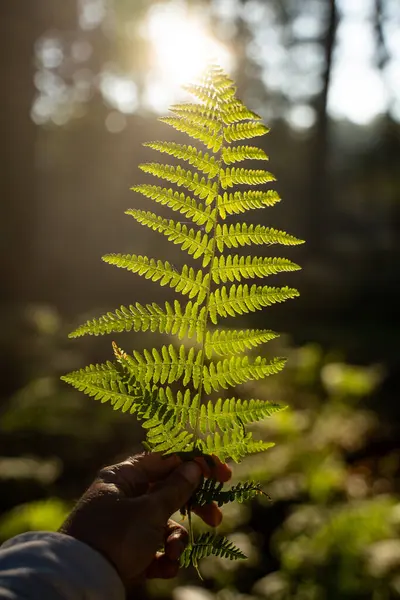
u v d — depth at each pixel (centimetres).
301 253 2003
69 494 488
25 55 1482
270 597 346
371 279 1742
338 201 2633
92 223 2178
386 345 1179
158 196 137
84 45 2228
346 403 709
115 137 2494
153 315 137
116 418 627
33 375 819
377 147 2766
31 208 1530
